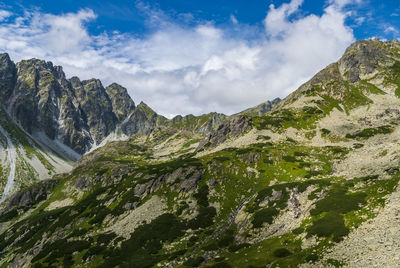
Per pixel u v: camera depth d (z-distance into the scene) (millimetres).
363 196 54625
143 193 109750
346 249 39156
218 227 74625
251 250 53812
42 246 102188
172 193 102562
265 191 81625
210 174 108875
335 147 130500
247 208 78250
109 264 68938
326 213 53844
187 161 130875
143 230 82188
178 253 65312
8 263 106875
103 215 104812
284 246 49469
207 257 59156
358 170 78188
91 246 83438
